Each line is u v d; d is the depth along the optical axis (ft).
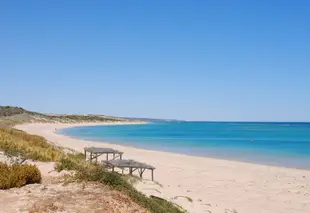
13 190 33.47
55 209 27.02
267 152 145.69
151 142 197.47
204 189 65.67
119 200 31.91
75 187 35.55
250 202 57.00
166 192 53.42
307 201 58.54
